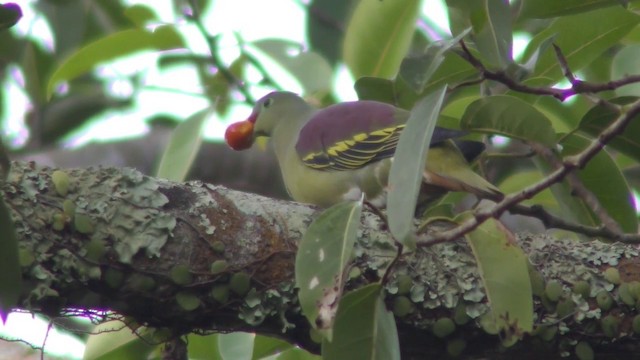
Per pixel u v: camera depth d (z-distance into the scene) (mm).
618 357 5977
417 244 4801
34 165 5520
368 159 7102
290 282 5742
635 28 8023
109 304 5629
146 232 5527
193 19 8086
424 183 6809
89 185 5539
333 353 4836
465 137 7492
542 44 5707
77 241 5422
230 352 6953
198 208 5695
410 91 7230
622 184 7246
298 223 5859
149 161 9844
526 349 5930
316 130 7395
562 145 7082
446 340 5922
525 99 7453
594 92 5555
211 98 8727
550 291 5805
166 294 5613
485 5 5535
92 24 10445
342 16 9930
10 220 4406
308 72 8242
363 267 5797
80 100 10445
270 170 9906
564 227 6355
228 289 5680
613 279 5855
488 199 6789
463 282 5816
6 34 10398
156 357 6926
